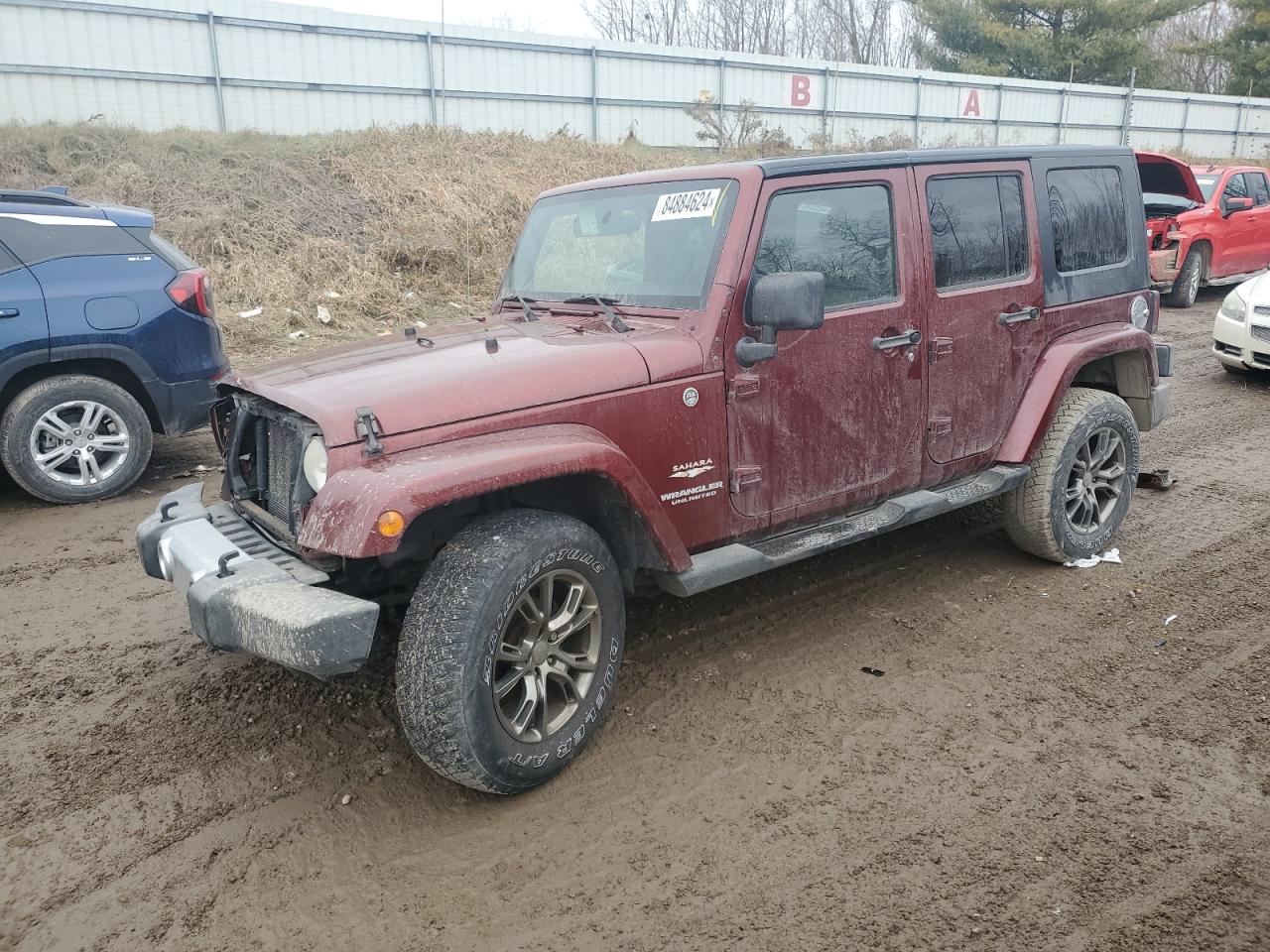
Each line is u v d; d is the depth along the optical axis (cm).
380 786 313
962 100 2755
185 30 1731
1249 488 593
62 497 598
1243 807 289
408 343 371
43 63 1630
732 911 253
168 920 256
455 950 243
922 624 420
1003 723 339
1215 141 3444
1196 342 1109
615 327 357
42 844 288
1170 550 496
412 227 1388
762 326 340
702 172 365
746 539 364
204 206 1296
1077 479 471
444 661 274
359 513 262
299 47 1844
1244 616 418
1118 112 3103
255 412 334
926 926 245
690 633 415
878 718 345
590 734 320
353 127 1928
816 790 303
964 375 420
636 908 255
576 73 2172
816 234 367
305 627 256
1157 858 268
